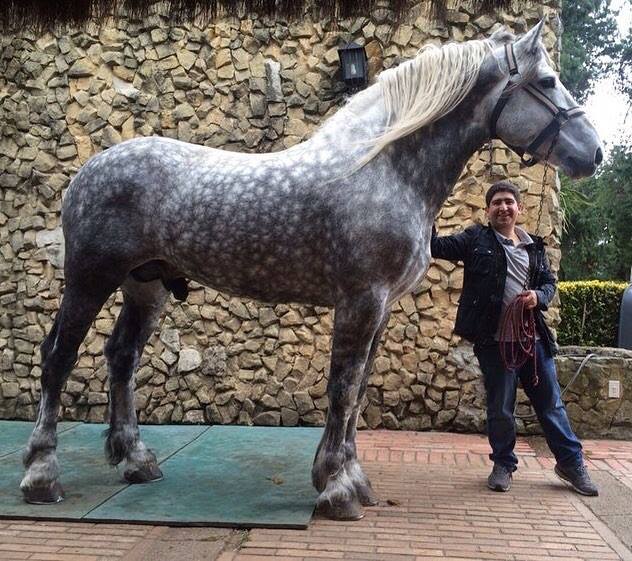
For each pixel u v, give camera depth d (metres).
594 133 2.72
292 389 4.78
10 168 5.03
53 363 2.95
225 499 2.97
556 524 2.80
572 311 7.66
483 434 4.62
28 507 2.83
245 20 4.84
